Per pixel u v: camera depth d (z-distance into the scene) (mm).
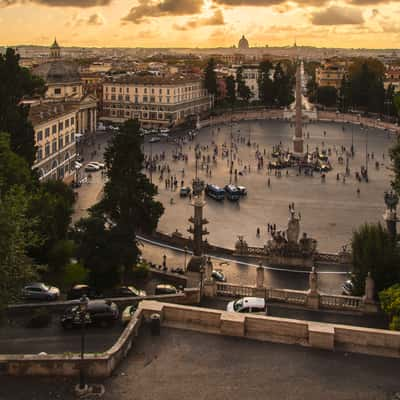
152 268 76812
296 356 29641
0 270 43562
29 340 48625
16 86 92250
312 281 56625
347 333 30594
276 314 54688
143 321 32562
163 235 93875
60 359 27891
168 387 26922
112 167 81938
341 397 26281
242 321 31453
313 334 30391
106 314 50781
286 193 133000
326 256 83188
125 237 70312
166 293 64250
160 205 83125
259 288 58438
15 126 87312
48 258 74875
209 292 59656
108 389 26766
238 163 171125
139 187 81875
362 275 58844
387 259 58250
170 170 160000
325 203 123438
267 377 27781
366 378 27812
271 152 188375
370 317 54000
